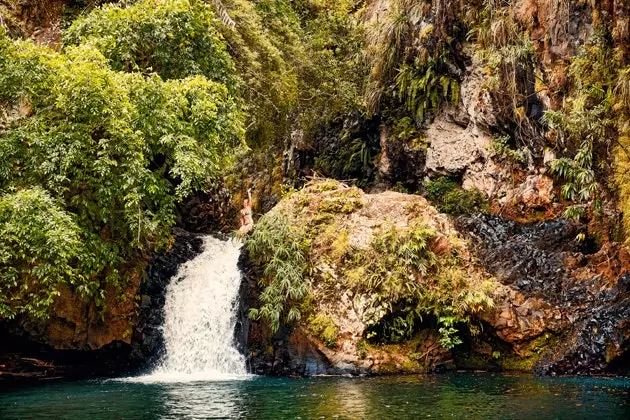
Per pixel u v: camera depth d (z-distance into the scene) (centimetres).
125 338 1209
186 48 1438
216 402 831
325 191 1352
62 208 1084
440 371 1171
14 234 1008
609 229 1327
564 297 1202
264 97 1770
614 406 754
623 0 1295
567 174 1305
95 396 906
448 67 1745
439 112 1784
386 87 1905
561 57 1469
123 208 1203
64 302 1141
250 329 1216
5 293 1054
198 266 1386
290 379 1089
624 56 1303
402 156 1847
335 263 1221
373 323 1155
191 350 1301
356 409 759
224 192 2098
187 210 1838
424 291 1195
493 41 1552
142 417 725
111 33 1372
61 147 1095
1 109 1216
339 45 2088
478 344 1188
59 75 1127
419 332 1201
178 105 1228
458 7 1702
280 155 2414
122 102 1120
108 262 1195
